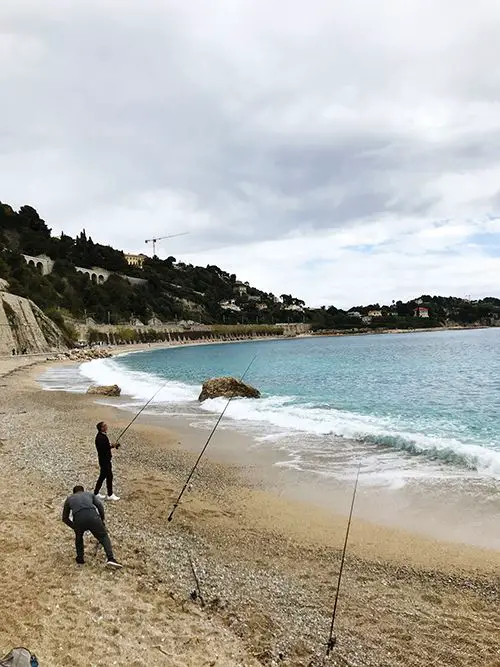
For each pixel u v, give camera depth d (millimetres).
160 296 178375
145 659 4969
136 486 11180
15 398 26500
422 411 20891
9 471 11805
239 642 5395
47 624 5508
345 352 76375
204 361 67625
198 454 14242
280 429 17391
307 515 9570
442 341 107688
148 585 6562
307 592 6617
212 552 7816
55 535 8023
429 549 8016
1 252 111000
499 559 7621
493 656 5219
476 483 11047
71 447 14789
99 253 172875
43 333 82562
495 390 27203
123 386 33438
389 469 12344
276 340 180625
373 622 5898
